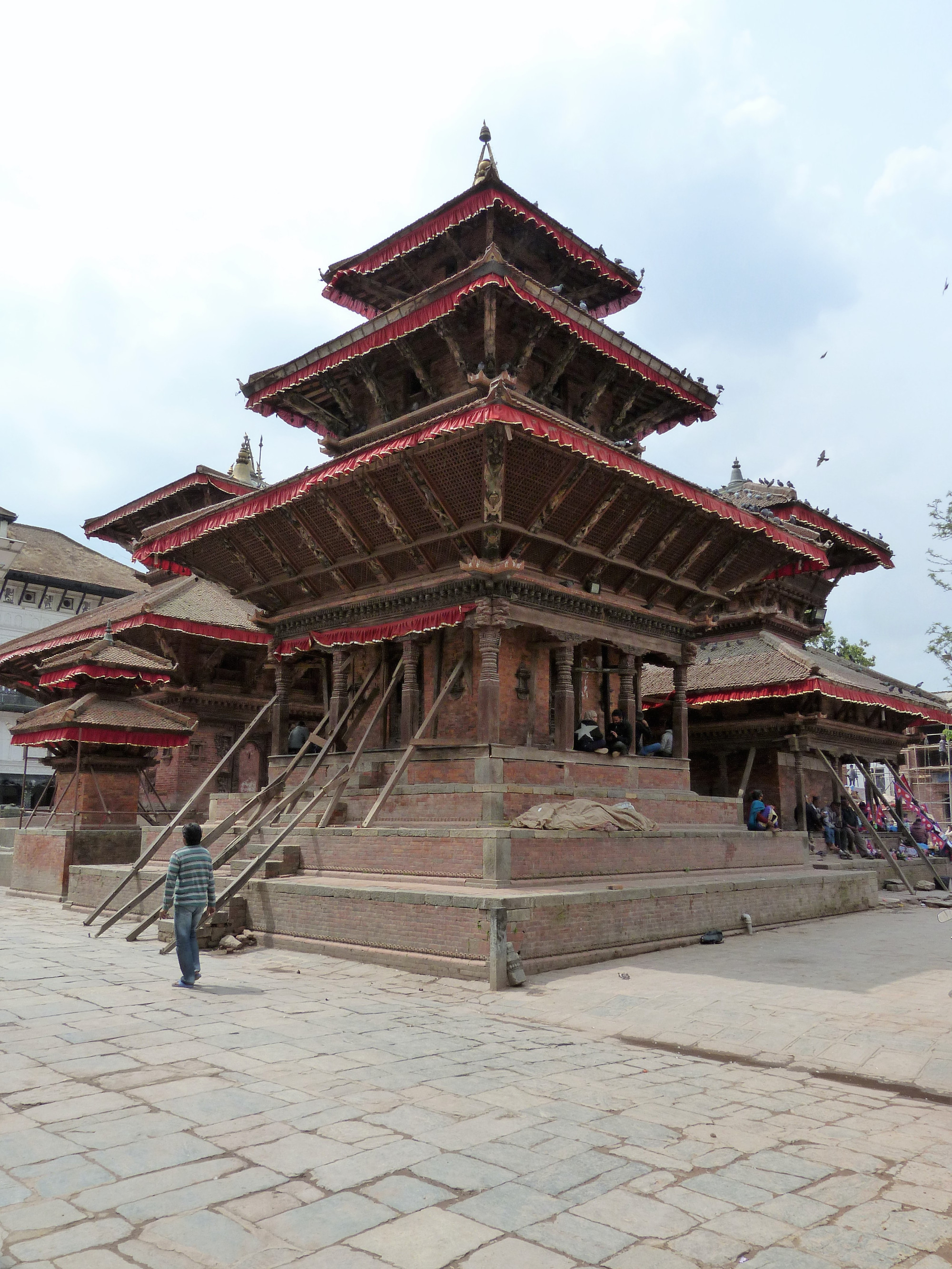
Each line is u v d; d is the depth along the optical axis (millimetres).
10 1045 8500
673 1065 8672
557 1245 4809
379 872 15477
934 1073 8117
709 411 23203
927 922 18328
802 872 20625
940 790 58844
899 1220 5234
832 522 32031
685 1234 4984
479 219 21062
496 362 18406
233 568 21984
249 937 15102
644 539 18906
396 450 15648
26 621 54312
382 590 18766
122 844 24094
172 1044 8664
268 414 23344
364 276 22906
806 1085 8023
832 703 27578
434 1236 4852
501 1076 7961
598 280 23594
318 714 31672
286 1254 4617
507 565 16203
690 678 28891
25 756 27125
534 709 18734
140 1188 5375
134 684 25656
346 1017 10047
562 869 14773
